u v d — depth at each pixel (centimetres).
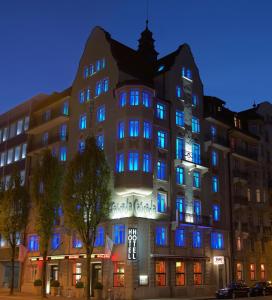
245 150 5656
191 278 4281
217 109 5350
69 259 4366
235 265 4900
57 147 4878
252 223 5409
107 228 4072
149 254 3928
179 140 4534
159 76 4728
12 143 5841
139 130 4097
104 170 3738
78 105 4822
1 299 3684
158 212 4119
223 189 5038
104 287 3941
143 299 3753
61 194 4022
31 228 4975
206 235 4594
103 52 4684
